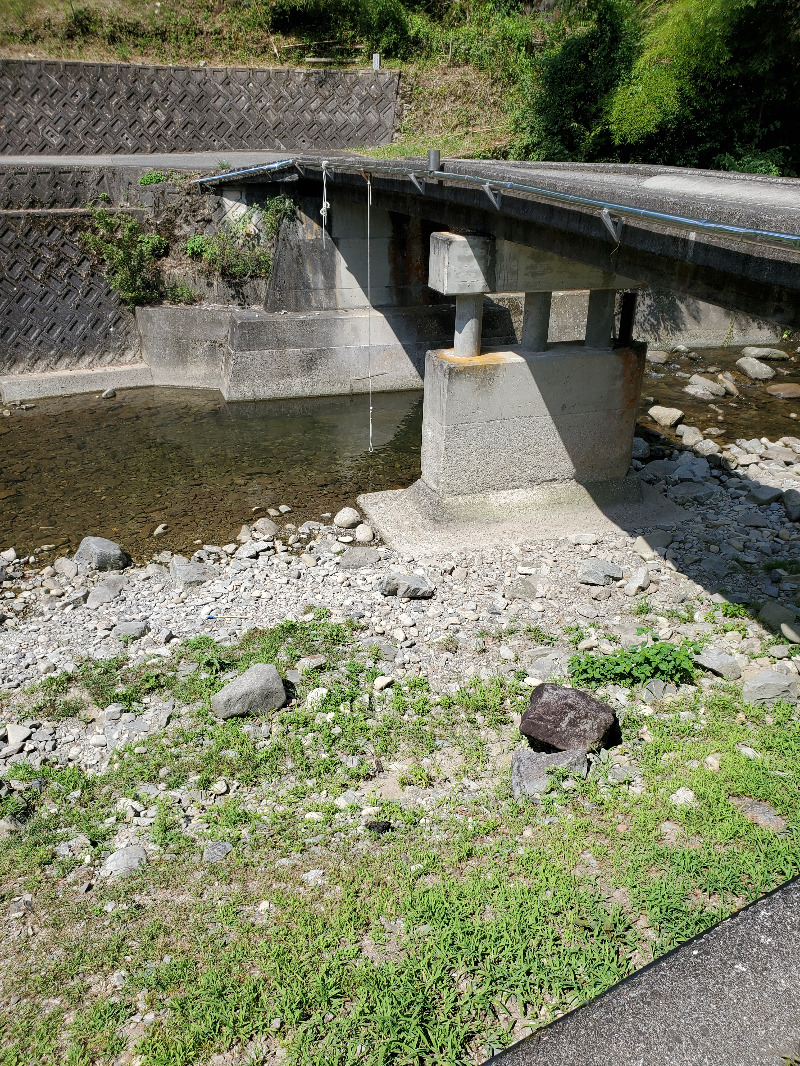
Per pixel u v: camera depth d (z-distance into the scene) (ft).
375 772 24.38
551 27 97.35
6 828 22.47
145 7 91.76
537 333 40.27
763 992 10.60
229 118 83.46
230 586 36.63
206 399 64.64
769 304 23.58
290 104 85.35
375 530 42.27
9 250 61.98
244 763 24.75
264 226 64.64
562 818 21.98
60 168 64.64
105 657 30.96
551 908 18.90
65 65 75.87
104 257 64.59
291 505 46.34
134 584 37.35
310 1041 16.22
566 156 81.35
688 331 75.97
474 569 37.14
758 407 60.39
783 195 27.76
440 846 21.36
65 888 20.53
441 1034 16.15
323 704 27.27
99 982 18.03
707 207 23.75
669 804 22.17
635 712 26.48
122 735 26.32
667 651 28.27
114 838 22.25
